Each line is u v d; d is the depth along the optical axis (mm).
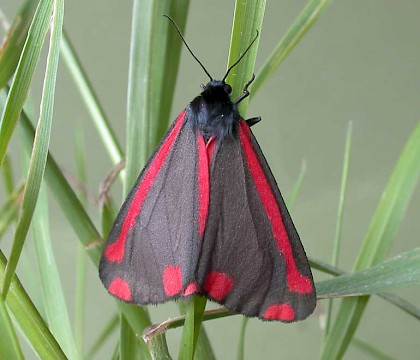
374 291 134
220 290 131
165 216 135
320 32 238
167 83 139
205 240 133
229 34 236
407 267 134
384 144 248
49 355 125
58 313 144
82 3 231
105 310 243
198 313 131
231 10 234
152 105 139
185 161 136
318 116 245
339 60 242
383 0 237
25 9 131
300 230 247
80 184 161
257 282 132
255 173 136
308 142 246
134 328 134
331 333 142
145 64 135
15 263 123
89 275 241
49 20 125
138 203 135
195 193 135
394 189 146
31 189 124
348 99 245
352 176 249
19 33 131
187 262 132
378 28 239
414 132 146
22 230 123
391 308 241
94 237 134
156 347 128
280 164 248
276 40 235
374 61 242
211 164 136
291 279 132
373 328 240
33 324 125
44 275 144
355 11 237
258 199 135
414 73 243
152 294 132
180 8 138
